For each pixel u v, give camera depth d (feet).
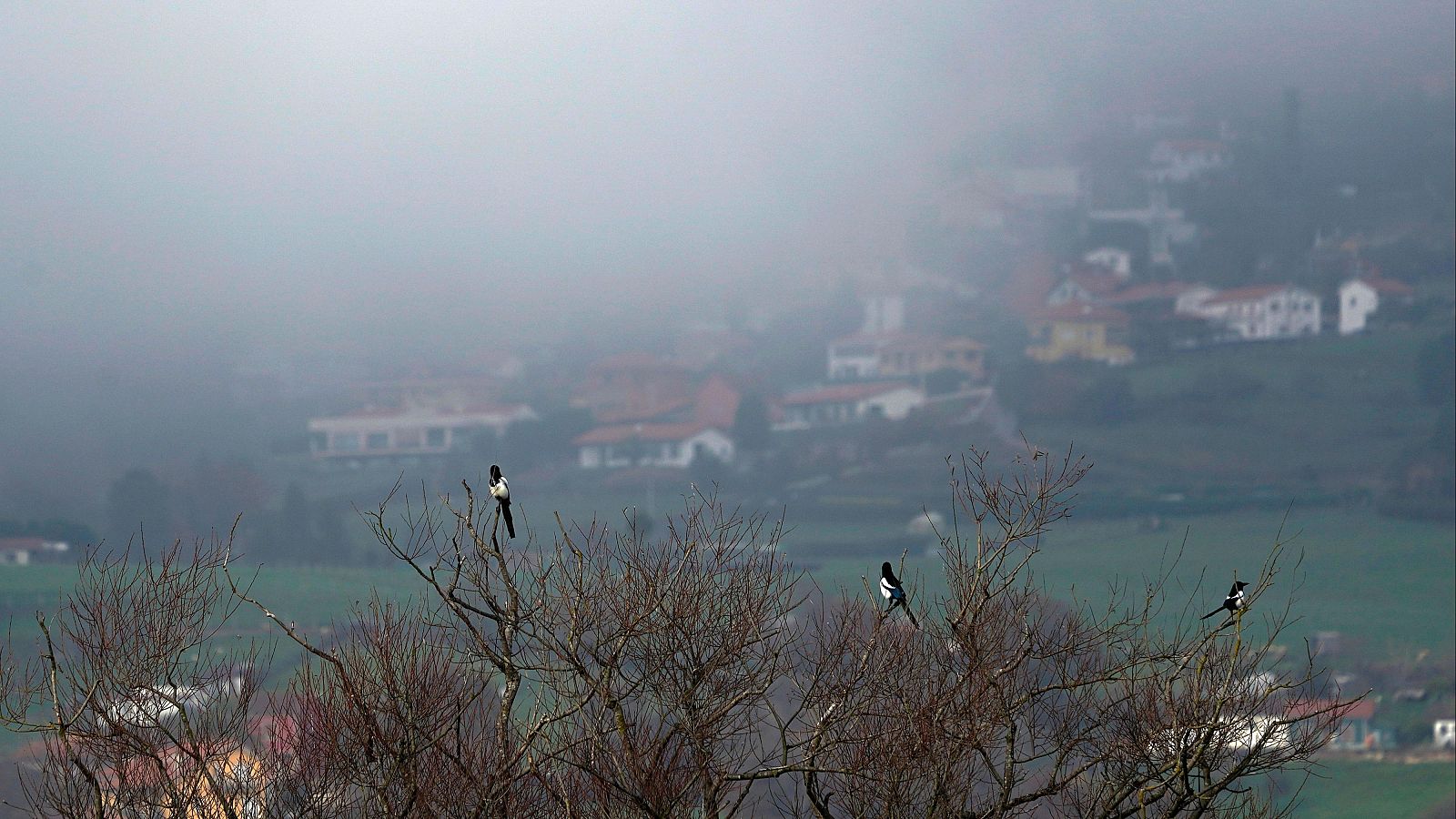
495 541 41.50
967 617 43.24
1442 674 264.31
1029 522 42.96
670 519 44.01
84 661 42.98
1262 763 40.75
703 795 42.68
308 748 42.32
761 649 43.47
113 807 41.70
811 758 41.37
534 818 43.98
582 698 43.27
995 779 41.68
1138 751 41.39
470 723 44.47
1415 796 189.16
